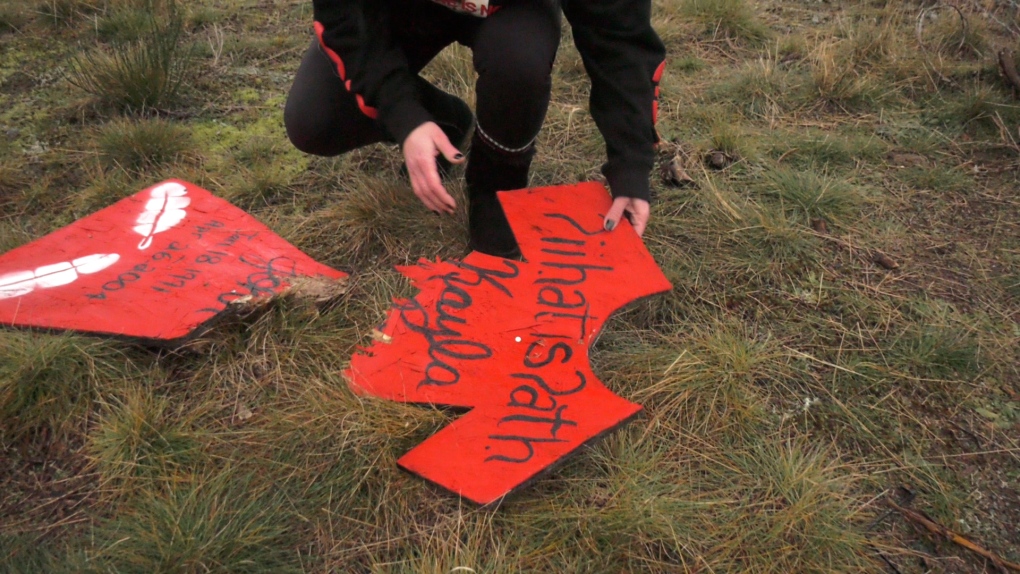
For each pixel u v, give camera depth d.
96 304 1.81
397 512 1.48
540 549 1.42
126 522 1.43
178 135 2.60
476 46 1.83
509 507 1.48
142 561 1.34
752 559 1.42
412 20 1.87
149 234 2.07
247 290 1.88
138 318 1.77
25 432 1.60
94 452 1.58
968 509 1.56
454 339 1.70
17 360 1.64
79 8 3.47
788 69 3.16
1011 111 2.79
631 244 1.87
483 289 1.79
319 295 1.93
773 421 1.71
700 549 1.44
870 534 1.50
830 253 2.21
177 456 1.55
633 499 1.49
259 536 1.40
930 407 1.77
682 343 1.88
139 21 3.29
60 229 2.07
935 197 2.46
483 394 1.60
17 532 1.43
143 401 1.63
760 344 1.90
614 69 1.75
